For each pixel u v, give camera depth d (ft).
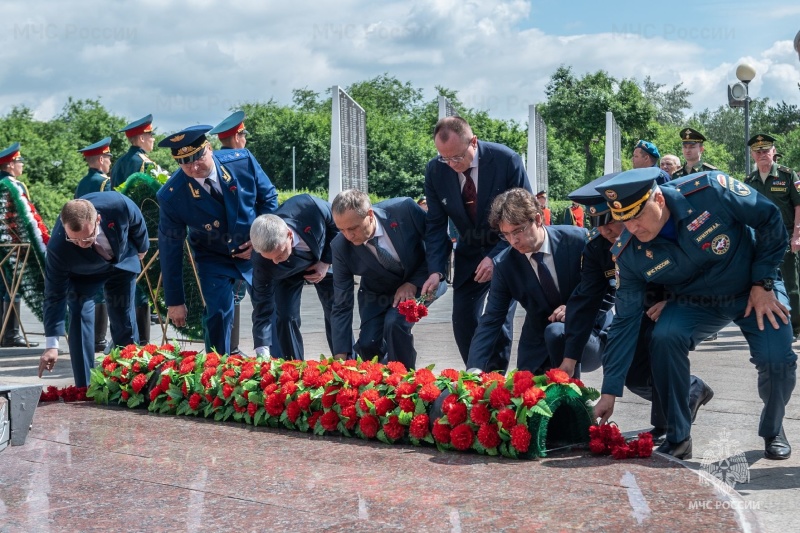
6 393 13.85
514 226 16.61
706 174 14.57
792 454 15.62
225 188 21.85
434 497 10.90
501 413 12.89
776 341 14.88
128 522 10.16
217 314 22.12
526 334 18.42
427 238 19.77
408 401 14.03
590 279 16.15
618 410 19.95
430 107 219.00
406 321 19.21
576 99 147.43
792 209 30.45
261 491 11.30
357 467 12.54
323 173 161.38
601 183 15.44
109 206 21.15
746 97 55.21
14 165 35.83
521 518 9.96
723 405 20.10
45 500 11.09
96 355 30.66
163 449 13.85
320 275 20.85
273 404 15.39
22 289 33.60
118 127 149.69
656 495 10.77
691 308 14.97
